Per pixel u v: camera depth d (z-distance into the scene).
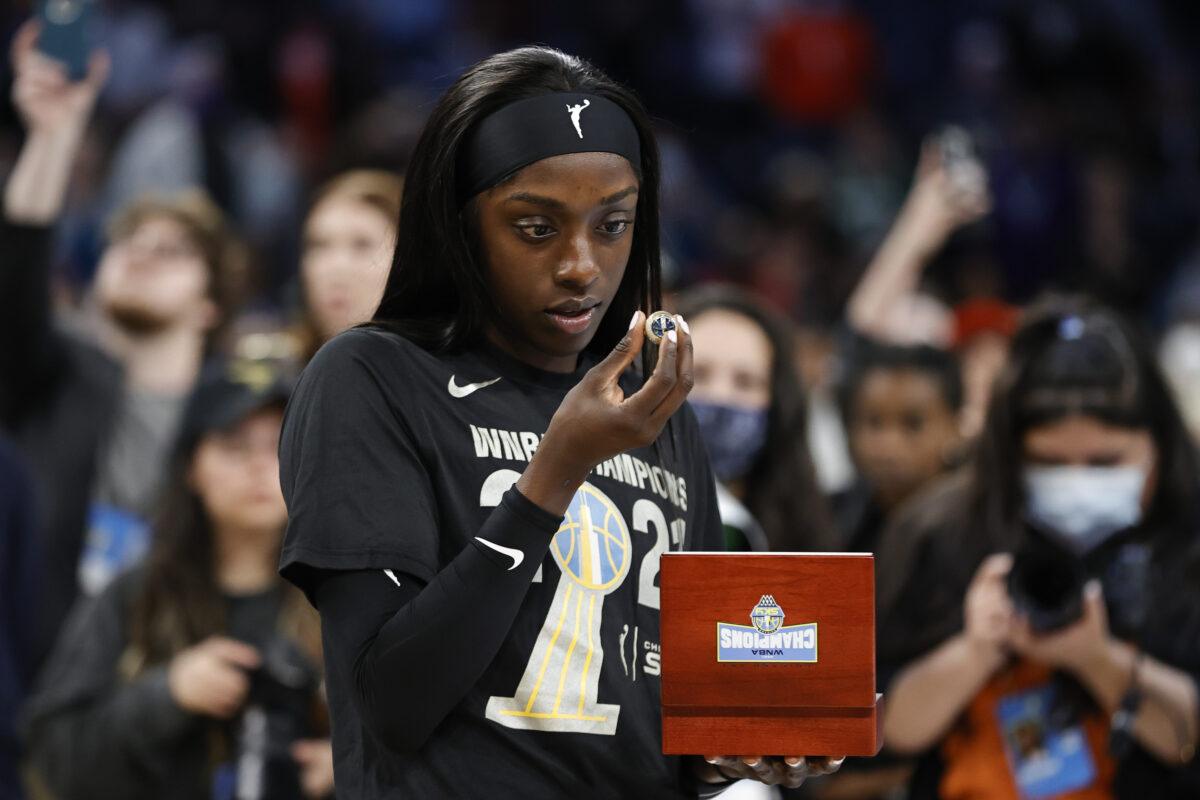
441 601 5.97
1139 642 10.34
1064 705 10.33
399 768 6.36
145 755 11.09
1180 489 10.90
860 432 14.81
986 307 18.84
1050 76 42.28
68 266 24.86
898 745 10.62
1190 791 10.31
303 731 10.85
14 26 31.39
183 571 12.10
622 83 6.96
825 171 37.88
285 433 6.62
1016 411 10.68
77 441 14.56
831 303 33.22
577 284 6.36
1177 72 43.84
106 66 14.99
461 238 6.54
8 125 31.12
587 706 6.51
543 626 6.49
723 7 41.81
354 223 14.56
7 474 12.27
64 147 14.68
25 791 12.93
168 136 29.30
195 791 11.14
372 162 26.58
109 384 14.90
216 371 12.98
